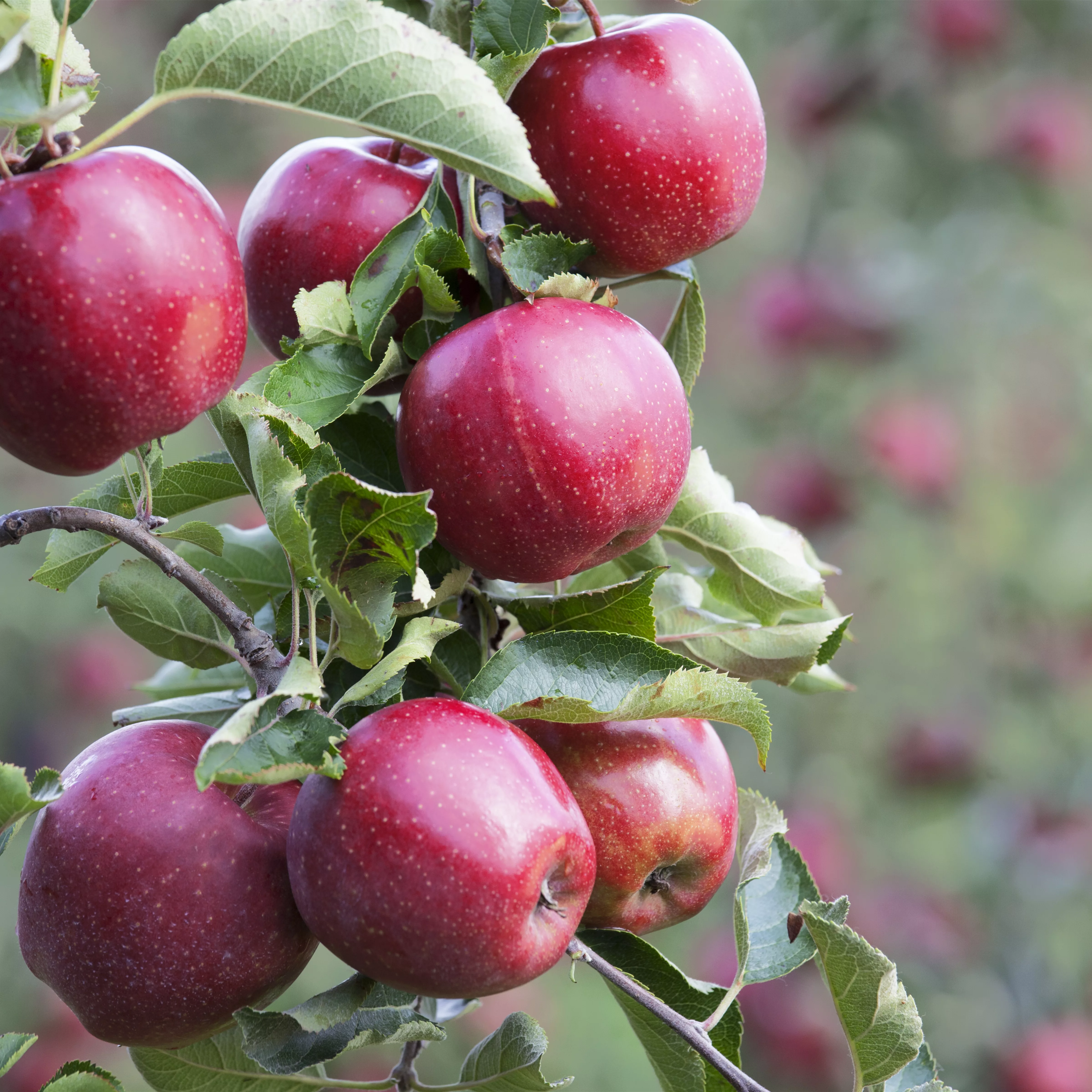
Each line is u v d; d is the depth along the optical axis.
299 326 1.51
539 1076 1.49
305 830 1.44
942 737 3.61
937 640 3.74
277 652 1.47
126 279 1.43
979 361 3.78
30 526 1.47
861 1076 1.51
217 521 3.35
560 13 1.50
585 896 1.46
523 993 3.60
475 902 1.43
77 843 1.46
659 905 1.52
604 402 1.48
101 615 3.87
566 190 1.51
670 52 1.51
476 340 1.48
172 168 1.45
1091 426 3.76
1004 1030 3.19
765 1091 1.49
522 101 1.51
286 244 1.52
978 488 3.73
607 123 1.51
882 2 3.70
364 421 1.53
